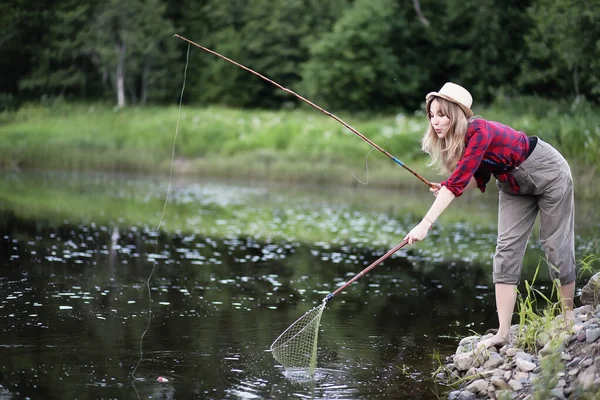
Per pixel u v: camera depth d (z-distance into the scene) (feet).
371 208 45.83
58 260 24.88
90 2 112.37
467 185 14.44
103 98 115.44
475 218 42.68
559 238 14.14
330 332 17.08
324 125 77.51
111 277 22.54
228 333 16.63
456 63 105.29
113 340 15.76
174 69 118.62
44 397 12.21
